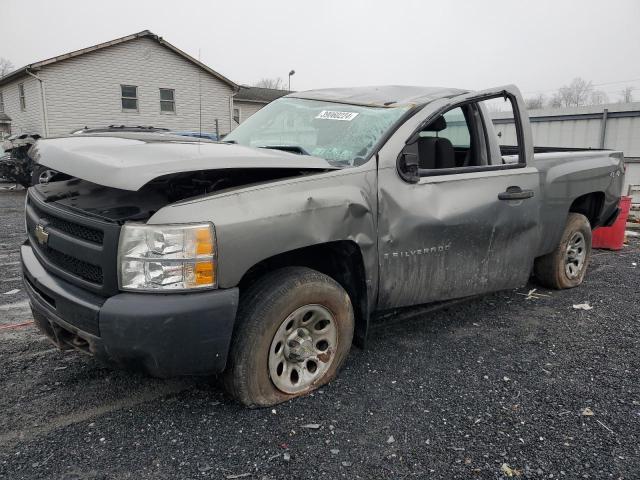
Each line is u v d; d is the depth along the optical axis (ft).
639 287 17.72
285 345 9.20
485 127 12.73
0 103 80.79
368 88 13.43
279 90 108.78
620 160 17.94
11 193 46.75
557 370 11.09
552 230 14.62
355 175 9.67
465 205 11.37
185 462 7.69
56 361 10.94
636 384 10.52
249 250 8.09
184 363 7.80
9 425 8.54
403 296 10.71
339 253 9.97
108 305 7.48
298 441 8.27
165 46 75.20
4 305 14.58
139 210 8.05
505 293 16.53
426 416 9.11
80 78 69.21
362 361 11.20
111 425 8.61
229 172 8.53
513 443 8.38
